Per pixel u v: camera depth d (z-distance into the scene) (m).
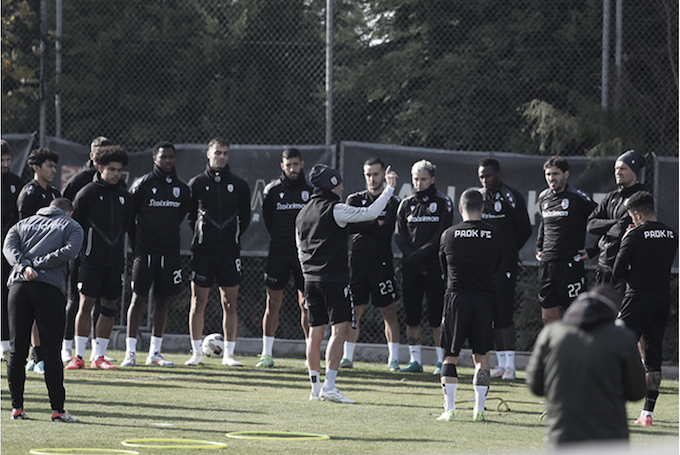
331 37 36.03
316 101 39.31
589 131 34.50
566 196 28.88
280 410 21.44
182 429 18.09
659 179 33.88
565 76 37.25
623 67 34.50
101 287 29.28
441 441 16.98
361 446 16.20
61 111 38.31
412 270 30.91
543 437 17.75
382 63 39.66
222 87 39.72
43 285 18.45
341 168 35.41
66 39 38.50
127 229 29.66
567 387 10.47
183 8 40.50
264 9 40.09
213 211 31.03
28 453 14.98
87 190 28.42
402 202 30.92
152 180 30.34
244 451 15.48
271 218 31.55
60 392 18.67
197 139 39.94
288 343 36.19
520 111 37.94
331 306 23.31
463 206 20.69
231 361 32.03
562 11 37.47
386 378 29.47
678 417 22.45
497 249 20.39
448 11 39.25
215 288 38.38
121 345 37.44
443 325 20.56
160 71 39.66
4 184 30.16
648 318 21.05
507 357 30.27
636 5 35.41
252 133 39.59
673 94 35.16
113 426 18.28
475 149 38.47
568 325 10.76
